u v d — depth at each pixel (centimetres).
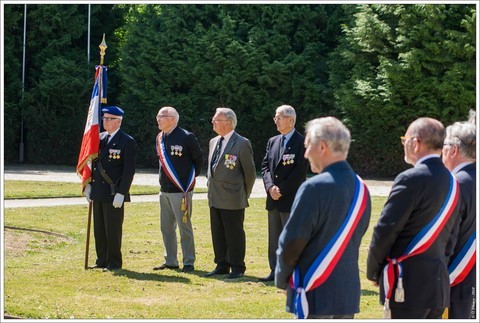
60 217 1409
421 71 2709
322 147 452
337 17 3111
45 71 3331
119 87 3519
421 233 474
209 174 909
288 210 852
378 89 2750
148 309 718
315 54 3077
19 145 3397
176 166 933
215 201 900
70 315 681
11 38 3350
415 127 484
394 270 480
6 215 1401
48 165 3262
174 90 3269
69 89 3309
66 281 849
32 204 1605
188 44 3186
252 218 1460
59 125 3309
